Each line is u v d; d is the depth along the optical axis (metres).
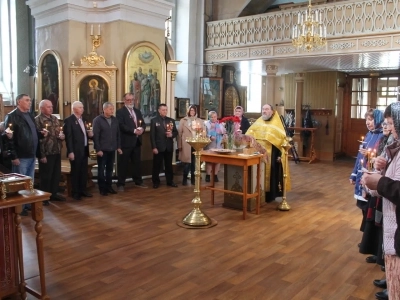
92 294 2.96
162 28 8.15
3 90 9.38
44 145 5.49
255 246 4.05
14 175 2.80
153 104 7.94
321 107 12.49
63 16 7.48
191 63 11.11
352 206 5.85
